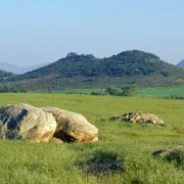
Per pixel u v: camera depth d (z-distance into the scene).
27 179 15.70
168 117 65.25
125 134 46.84
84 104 78.50
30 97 88.88
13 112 36.12
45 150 25.80
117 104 80.94
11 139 34.28
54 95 97.88
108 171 17.92
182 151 19.67
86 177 16.83
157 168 17.56
